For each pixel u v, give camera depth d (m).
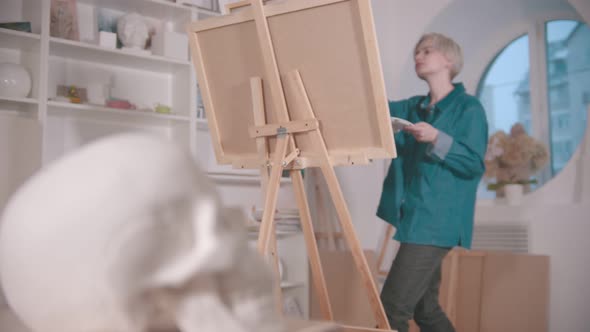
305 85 1.90
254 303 0.94
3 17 2.96
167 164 0.91
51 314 0.88
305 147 1.93
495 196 4.05
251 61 1.98
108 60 3.24
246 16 1.94
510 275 3.51
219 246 0.89
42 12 2.85
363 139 1.86
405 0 4.25
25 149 2.56
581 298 3.47
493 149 3.98
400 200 3.07
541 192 3.74
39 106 2.83
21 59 2.99
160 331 0.88
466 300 3.65
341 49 1.81
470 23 4.21
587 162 3.56
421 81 4.27
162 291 0.86
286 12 1.86
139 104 3.41
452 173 2.98
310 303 3.44
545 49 4.09
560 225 3.60
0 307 1.10
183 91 3.43
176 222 0.88
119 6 3.28
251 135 1.99
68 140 3.15
